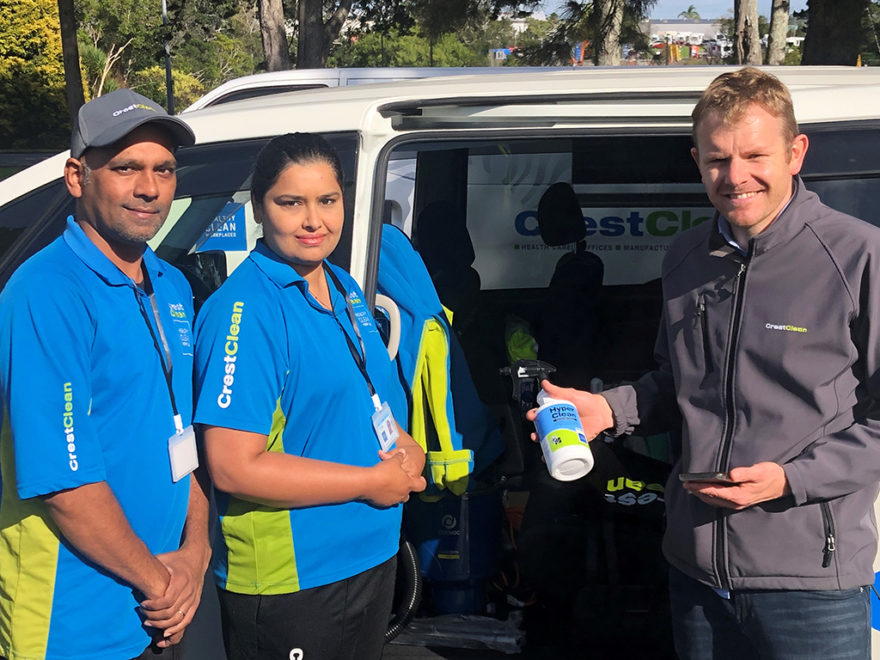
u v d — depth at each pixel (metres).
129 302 1.73
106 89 45.28
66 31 19.81
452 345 2.63
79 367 1.63
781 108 1.75
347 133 2.21
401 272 2.50
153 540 1.76
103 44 51.88
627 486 2.69
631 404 2.07
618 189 3.89
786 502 1.77
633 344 3.31
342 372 1.86
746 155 1.74
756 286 1.81
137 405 1.71
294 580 1.85
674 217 3.95
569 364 3.15
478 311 3.34
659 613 2.64
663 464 2.74
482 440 2.65
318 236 1.83
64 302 1.63
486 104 2.18
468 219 4.05
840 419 1.78
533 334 3.23
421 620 2.68
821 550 1.79
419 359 2.45
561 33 17.02
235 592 1.87
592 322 3.18
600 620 2.64
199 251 2.29
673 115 2.17
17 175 2.29
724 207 1.79
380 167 2.20
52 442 1.58
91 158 1.70
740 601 1.86
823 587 1.79
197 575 1.83
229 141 2.28
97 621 1.68
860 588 1.83
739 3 14.77
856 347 1.76
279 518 1.83
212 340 1.80
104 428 1.68
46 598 1.66
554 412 1.99
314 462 1.82
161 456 1.75
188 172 2.29
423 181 3.82
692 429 1.89
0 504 1.69
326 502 1.83
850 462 1.73
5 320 1.62
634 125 2.21
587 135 2.21
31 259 1.69
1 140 37.09
